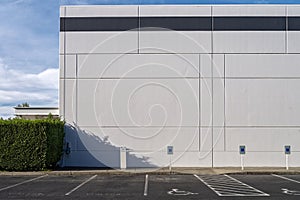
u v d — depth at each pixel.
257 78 22.58
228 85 22.55
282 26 22.73
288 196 12.76
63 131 22.19
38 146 20.28
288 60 22.62
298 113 22.48
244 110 22.47
